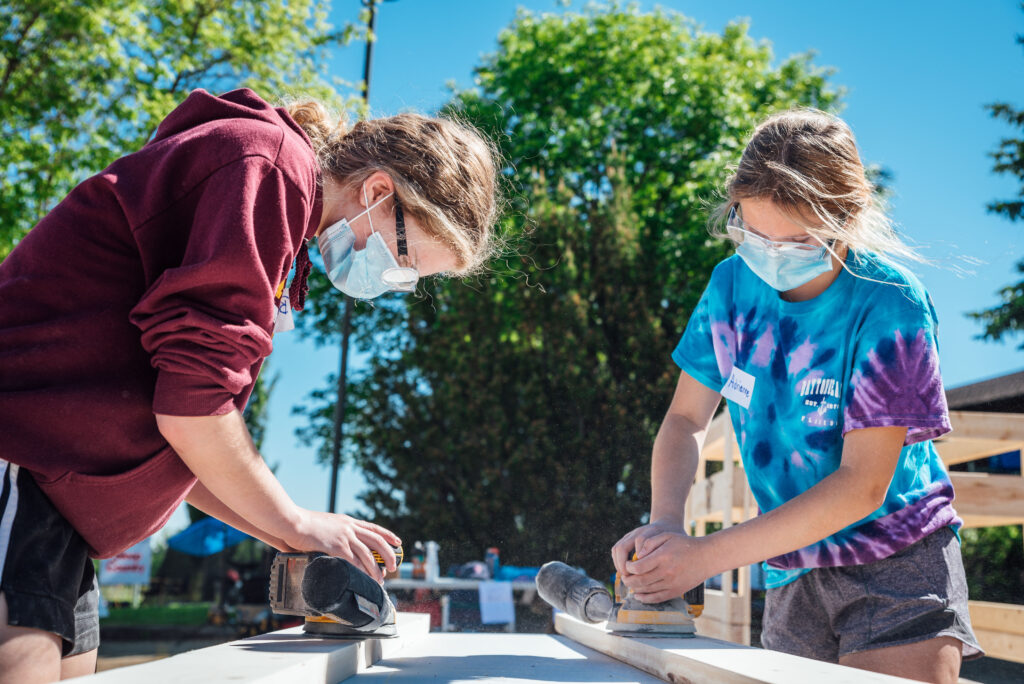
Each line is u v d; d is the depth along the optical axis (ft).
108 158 27.32
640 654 4.39
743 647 4.21
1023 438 9.08
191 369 3.59
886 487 4.92
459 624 28.50
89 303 3.74
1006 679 9.04
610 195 42.80
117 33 27.48
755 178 5.15
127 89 28.25
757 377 5.88
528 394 39.11
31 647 3.39
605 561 36.63
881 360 5.01
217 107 4.04
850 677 3.07
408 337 45.09
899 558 5.24
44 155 26.11
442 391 41.39
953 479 9.34
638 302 39.45
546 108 50.31
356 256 4.73
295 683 3.12
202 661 3.25
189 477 4.10
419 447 41.65
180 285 3.56
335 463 35.78
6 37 26.17
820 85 51.42
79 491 3.64
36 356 3.62
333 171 4.75
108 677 2.73
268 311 3.81
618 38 51.67
